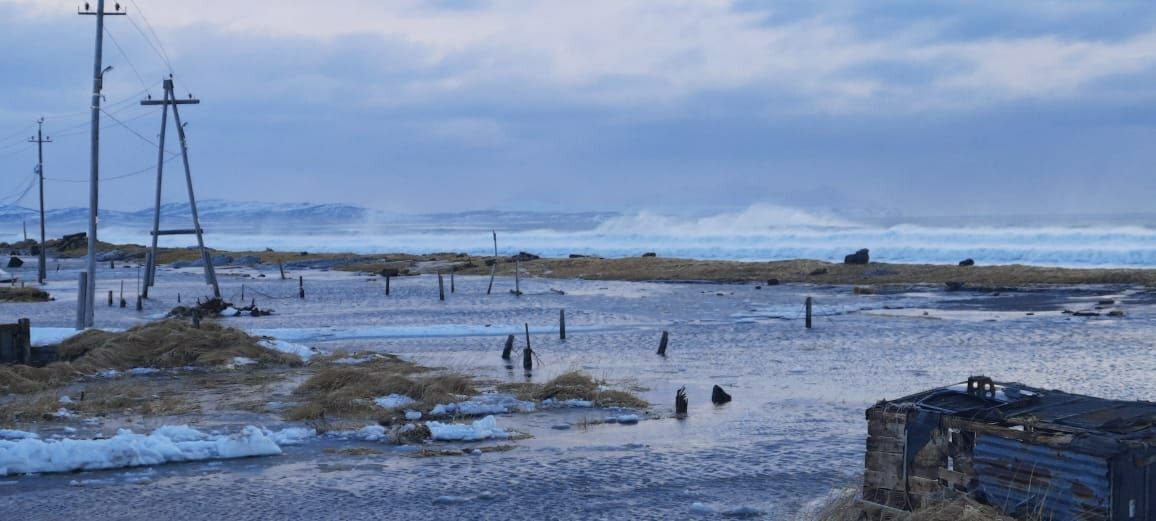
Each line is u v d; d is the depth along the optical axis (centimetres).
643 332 3969
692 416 2088
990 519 952
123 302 5469
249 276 8981
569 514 1336
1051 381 2575
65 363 2772
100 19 3562
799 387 2503
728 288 6881
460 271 9131
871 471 1091
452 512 1347
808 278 7425
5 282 7919
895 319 4475
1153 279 6638
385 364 2964
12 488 1474
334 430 1909
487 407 2158
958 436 1026
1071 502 938
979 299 5691
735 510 1331
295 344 3419
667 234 16462
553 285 7375
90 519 1315
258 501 1402
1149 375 2672
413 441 1816
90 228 3484
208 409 2191
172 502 1396
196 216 5853
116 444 1627
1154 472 945
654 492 1449
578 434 1895
